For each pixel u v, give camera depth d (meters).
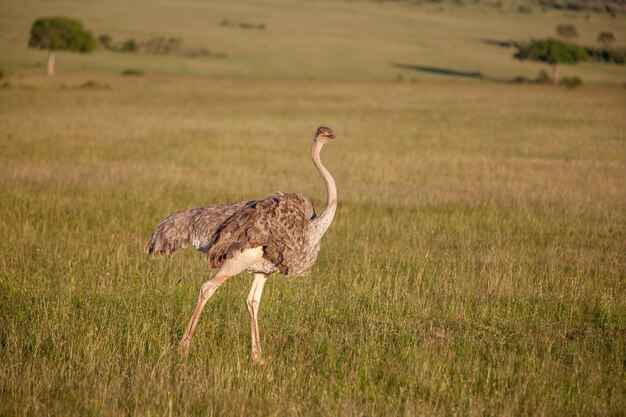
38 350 26.48
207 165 76.62
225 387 24.52
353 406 23.03
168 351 27.02
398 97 184.12
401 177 72.00
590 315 32.59
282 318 31.33
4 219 47.25
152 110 138.00
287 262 28.06
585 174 74.06
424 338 28.83
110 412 22.53
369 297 33.75
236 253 27.41
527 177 72.12
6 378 24.12
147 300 32.59
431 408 23.53
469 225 50.34
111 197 56.50
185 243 29.02
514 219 52.47
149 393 23.62
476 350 28.31
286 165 78.88
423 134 111.75
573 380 25.56
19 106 134.75
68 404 22.97
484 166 79.12
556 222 51.84
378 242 44.91
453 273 37.81
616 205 58.44
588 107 159.00
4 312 30.59
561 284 36.62
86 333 27.94
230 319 30.98
